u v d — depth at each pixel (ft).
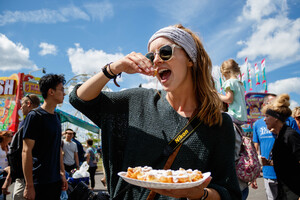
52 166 8.41
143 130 3.74
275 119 9.86
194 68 3.88
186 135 3.59
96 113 3.99
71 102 3.90
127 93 4.12
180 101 3.96
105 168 3.92
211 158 3.67
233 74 9.82
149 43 3.91
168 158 3.51
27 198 7.53
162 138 3.63
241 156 7.85
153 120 3.78
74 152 21.56
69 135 21.17
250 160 7.72
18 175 8.21
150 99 3.99
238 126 8.73
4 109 53.88
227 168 3.59
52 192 8.38
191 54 3.67
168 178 2.62
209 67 4.07
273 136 11.41
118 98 4.04
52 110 8.83
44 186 8.07
